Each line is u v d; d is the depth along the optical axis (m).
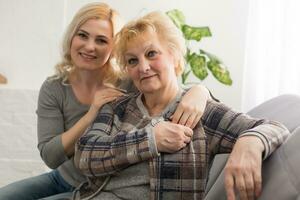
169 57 1.14
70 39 1.40
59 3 2.55
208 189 1.09
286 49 2.36
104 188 1.12
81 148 1.12
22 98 2.48
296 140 0.87
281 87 2.38
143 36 1.10
